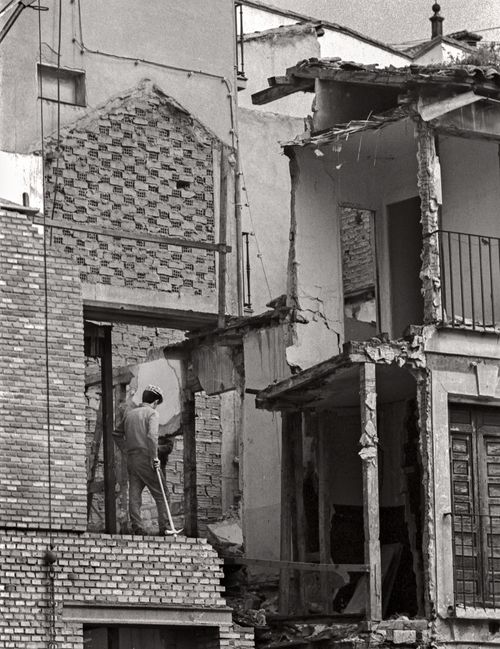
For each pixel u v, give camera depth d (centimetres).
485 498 2425
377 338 2412
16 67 2570
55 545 2212
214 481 2947
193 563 2303
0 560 2169
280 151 3259
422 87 2456
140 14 2714
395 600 2553
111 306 2533
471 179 2609
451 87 2455
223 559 2405
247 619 2444
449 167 2639
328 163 2667
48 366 2270
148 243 2595
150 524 2895
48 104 2589
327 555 2536
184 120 2712
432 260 2423
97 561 2233
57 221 2422
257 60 3403
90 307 2519
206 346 2680
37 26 2606
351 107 2652
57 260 2308
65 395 2275
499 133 2511
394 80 2481
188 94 2728
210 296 2638
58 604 2189
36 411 2248
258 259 3162
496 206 2570
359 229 2730
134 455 2425
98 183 2595
